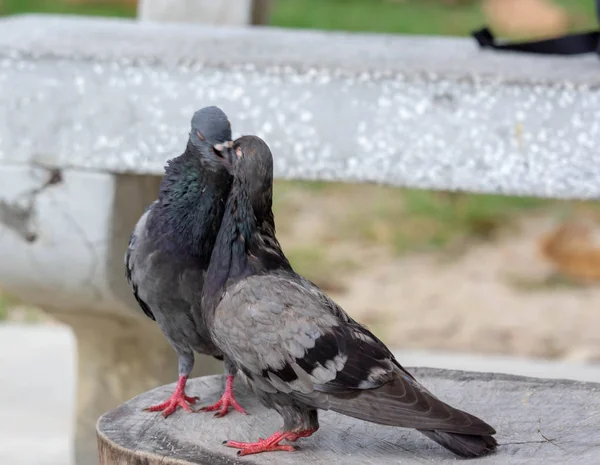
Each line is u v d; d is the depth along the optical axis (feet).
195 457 11.73
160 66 17.94
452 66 18.79
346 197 43.96
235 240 11.98
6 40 19.57
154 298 13.43
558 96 17.37
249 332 11.61
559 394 13.79
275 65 17.79
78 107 18.13
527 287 34.73
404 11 65.10
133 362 21.07
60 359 29.55
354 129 17.74
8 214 18.48
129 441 12.22
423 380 14.30
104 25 23.94
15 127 18.28
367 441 12.31
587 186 17.52
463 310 32.76
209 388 14.26
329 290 34.30
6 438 24.35
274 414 13.25
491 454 11.89
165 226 13.09
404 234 39.70
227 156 12.57
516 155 17.57
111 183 18.28
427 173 17.74
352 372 11.41
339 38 23.52
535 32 60.85
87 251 18.51
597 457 11.78
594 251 36.06
